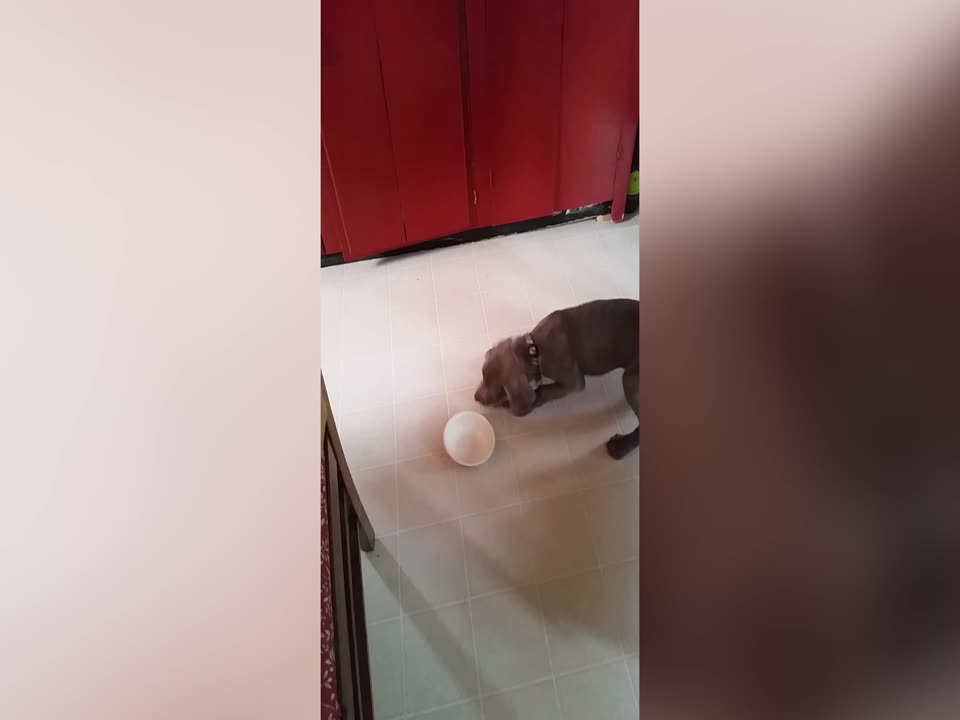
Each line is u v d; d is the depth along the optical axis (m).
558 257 2.13
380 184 1.85
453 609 1.42
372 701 1.24
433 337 1.92
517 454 1.67
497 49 1.63
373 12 1.48
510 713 1.29
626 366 1.63
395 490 1.61
